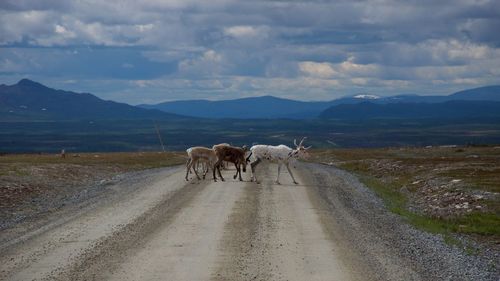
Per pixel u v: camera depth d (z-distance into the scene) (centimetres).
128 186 3378
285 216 2280
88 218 2219
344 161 5806
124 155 6962
